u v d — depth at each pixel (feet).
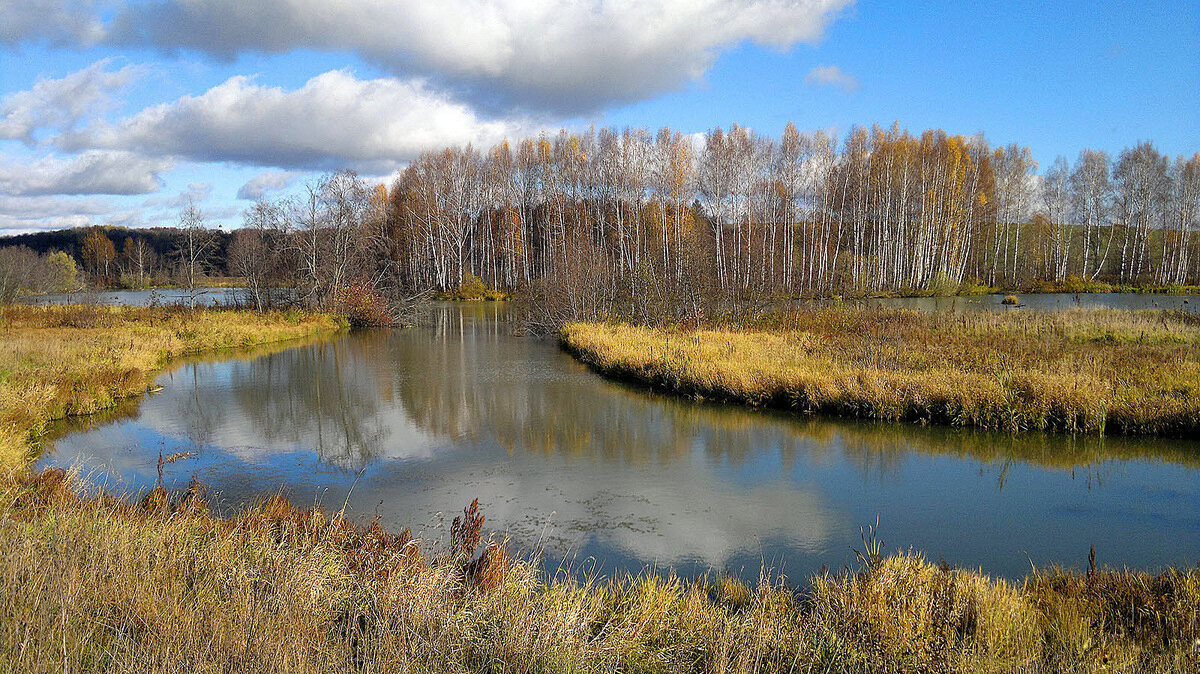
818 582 17.84
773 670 13.25
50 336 69.46
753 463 32.83
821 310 83.87
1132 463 31.58
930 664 13.25
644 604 16.02
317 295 110.93
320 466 32.89
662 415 42.96
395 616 13.46
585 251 102.83
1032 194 178.81
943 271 145.79
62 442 37.27
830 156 149.18
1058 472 30.68
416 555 18.02
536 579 19.27
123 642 11.08
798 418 41.39
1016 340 58.08
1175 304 107.14
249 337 84.23
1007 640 14.19
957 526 24.79
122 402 48.06
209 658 10.82
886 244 151.43
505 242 171.73
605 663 13.20
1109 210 168.04
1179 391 38.63
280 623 12.14
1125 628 14.67
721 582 19.70
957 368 46.50
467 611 14.37
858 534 24.13
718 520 25.61
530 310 99.45
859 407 41.34
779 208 150.00
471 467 32.65
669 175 143.54
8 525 16.15
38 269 163.94
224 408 46.29
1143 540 23.21
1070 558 21.90
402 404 47.24
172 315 93.81
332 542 18.34
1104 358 47.73
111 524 17.31
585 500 27.94
